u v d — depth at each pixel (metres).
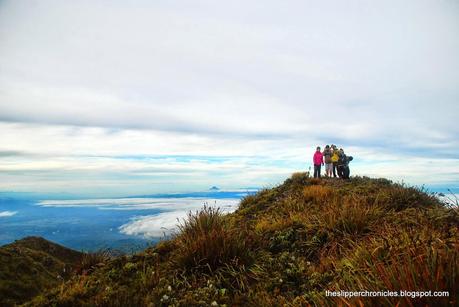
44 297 6.41
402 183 11.31
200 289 5.84
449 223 6.70
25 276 9.31
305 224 8.40
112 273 6.96
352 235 7.12
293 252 7.28
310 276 5.81
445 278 3.13
